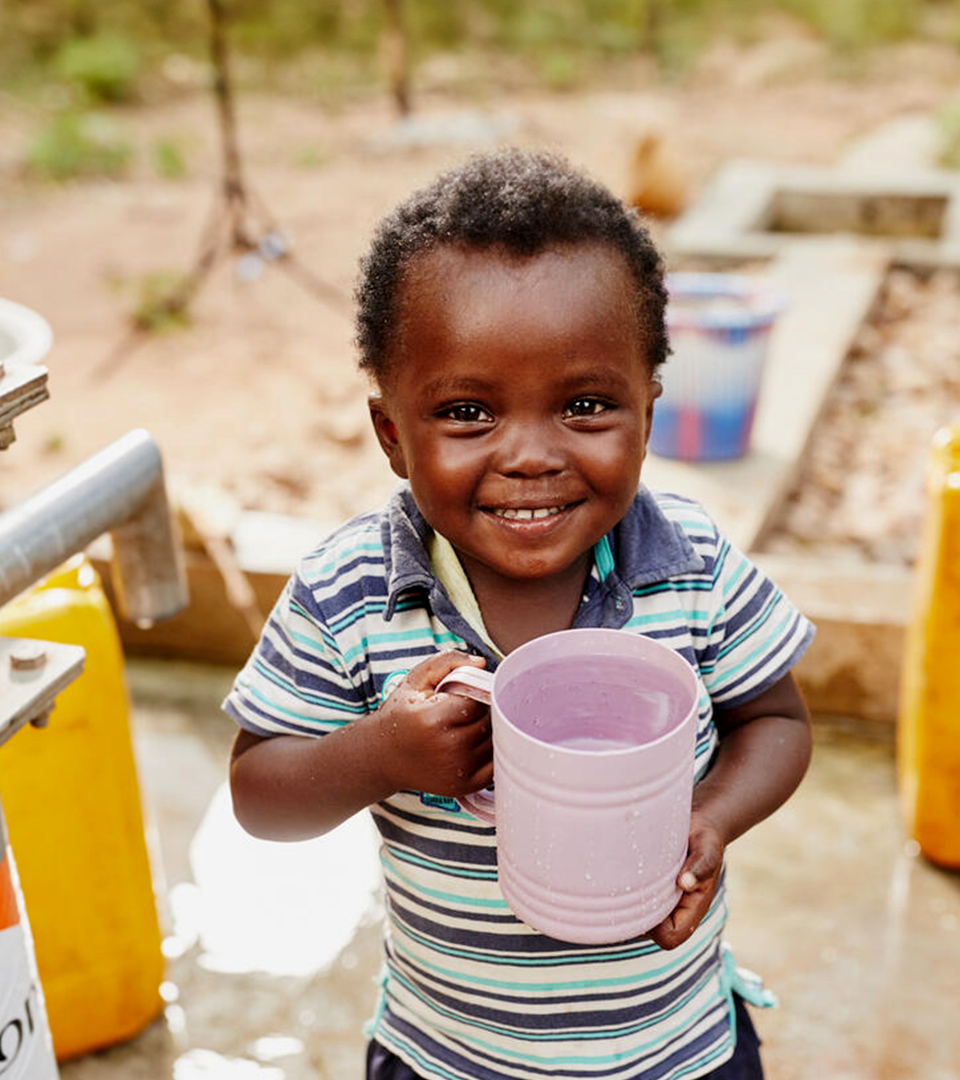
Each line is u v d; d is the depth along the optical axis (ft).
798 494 14.83
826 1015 7.91
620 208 4.15
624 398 3.97
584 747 4.01
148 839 8.81
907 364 19.04
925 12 55.42
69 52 41.34
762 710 4.85
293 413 17.87
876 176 27.81
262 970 8.40
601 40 49.96
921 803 8.94
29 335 7.56
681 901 3.95
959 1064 7.55
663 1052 4.71
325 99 41.39
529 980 4.56
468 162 4.19
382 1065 5.16
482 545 4.06
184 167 32.78
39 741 6.77
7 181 31.24
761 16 54.54
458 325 3.82
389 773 4.07
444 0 51.31
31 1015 4.60
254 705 4.55
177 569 6.40
